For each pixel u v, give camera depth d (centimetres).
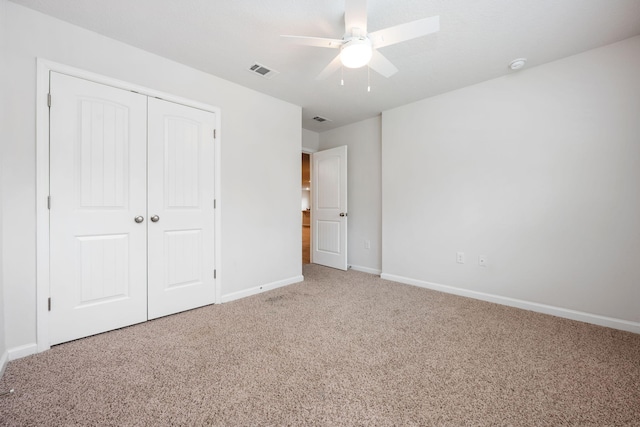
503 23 183
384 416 121
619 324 207
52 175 177
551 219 237
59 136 179
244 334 200
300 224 345
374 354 173
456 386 142
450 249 299
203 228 253
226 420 119
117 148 203
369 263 395
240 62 235
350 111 360
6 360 158
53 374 150
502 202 262
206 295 256
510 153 256
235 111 276
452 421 119
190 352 174
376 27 189
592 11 171
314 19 181
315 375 151
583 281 223
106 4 166
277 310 248
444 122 300
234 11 173
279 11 173
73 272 186
